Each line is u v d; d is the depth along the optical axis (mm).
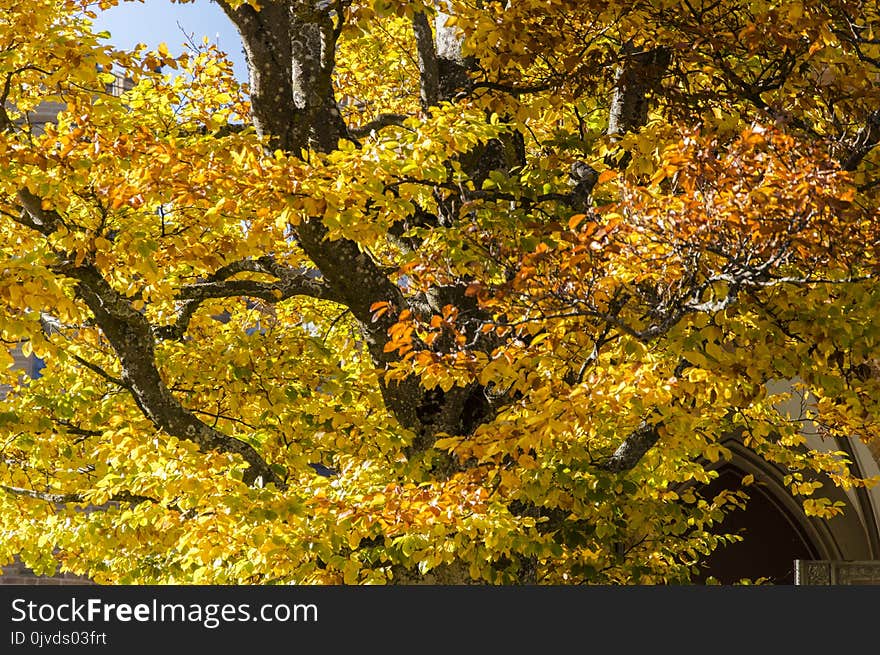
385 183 11891
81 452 17938
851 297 12000
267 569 12680
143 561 18141
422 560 12922
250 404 17266
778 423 18000
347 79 20547
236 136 13711
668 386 11062
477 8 13602
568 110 14938
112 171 12484
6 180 11945
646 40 13617
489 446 11562
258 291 14742
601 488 14219
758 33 12320
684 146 10266
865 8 12570
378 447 14938
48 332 16156
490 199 13938
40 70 12766
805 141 11336
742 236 10078
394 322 14125
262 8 12797
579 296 10914
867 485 19203
